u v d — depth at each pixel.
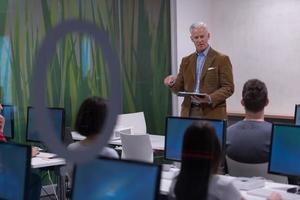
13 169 2.02
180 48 6.27
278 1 5.88
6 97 4.88
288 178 2.69
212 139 1.58
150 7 6.17
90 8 5.54
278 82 5.93
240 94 6.34
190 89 4.14
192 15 6.42
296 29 5.71
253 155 2.68
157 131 6.29
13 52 4.92
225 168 2.86
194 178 1.56
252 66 6.20
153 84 6.23
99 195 1.56
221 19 6.53
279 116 5.80
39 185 3.08
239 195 1.72
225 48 6.51
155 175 1.44
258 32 6.12
